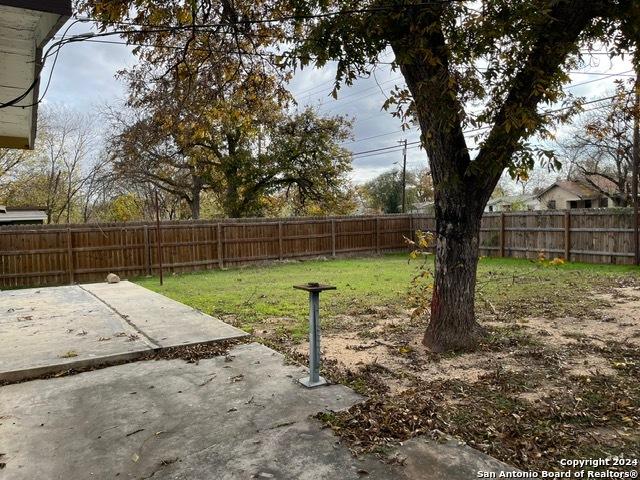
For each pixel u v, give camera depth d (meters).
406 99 4.12
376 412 3.11
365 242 17.73
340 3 4.48
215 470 2.41
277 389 3.58
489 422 2.95
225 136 20.72
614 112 10.23
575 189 31.38
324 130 22.48
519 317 6.10
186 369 4.11
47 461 2.53
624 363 4.11
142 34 4.98
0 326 5.72
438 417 3.03
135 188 22.66
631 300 7.30
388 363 4.24
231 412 3.15
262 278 11.37
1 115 3.86
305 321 6.16
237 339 5.05
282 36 5.90
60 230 11.88
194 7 4.71
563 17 3.90
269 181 22.75
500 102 4.02
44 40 2.58
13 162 23.30
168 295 8.89
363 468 2.41
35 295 8.43
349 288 9.11
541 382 3.69
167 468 2.44
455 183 4.37
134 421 3.03
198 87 6.12
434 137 4.38
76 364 4.16
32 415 3.15
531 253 14.75
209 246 14.20
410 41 4.11
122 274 12.73
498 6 3.81
